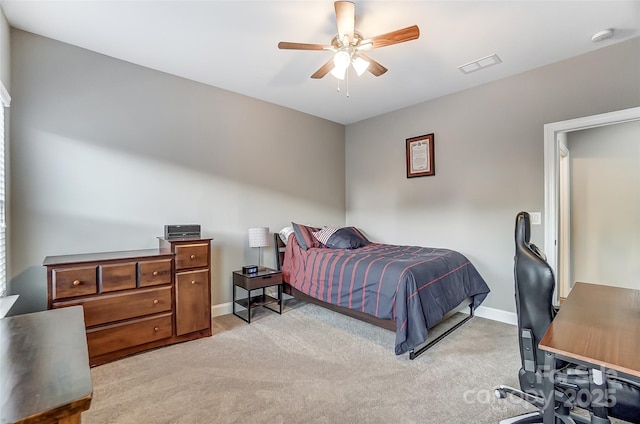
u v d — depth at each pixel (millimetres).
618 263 3832
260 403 1898
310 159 4523
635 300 1557
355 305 2865
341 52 2172
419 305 2455
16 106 2398
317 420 1747
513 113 3223
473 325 3189
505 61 2924
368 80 3340
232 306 3617
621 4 2088
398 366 2352
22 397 724
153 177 3082
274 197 4082
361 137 4801
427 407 1862
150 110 3064
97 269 2346
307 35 2475
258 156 3914
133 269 2500
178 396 1965
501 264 3332
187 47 2666
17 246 2404
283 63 2951
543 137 3035
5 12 2172
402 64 2971
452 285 2922
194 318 2820
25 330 1161
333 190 4852
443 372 2262
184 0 2047
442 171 3814
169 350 2615
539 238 3078
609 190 3895
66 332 1148
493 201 3385
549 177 2988
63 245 2602
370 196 4676
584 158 4059
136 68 2980
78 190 2676
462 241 3645
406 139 4180
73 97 2650
